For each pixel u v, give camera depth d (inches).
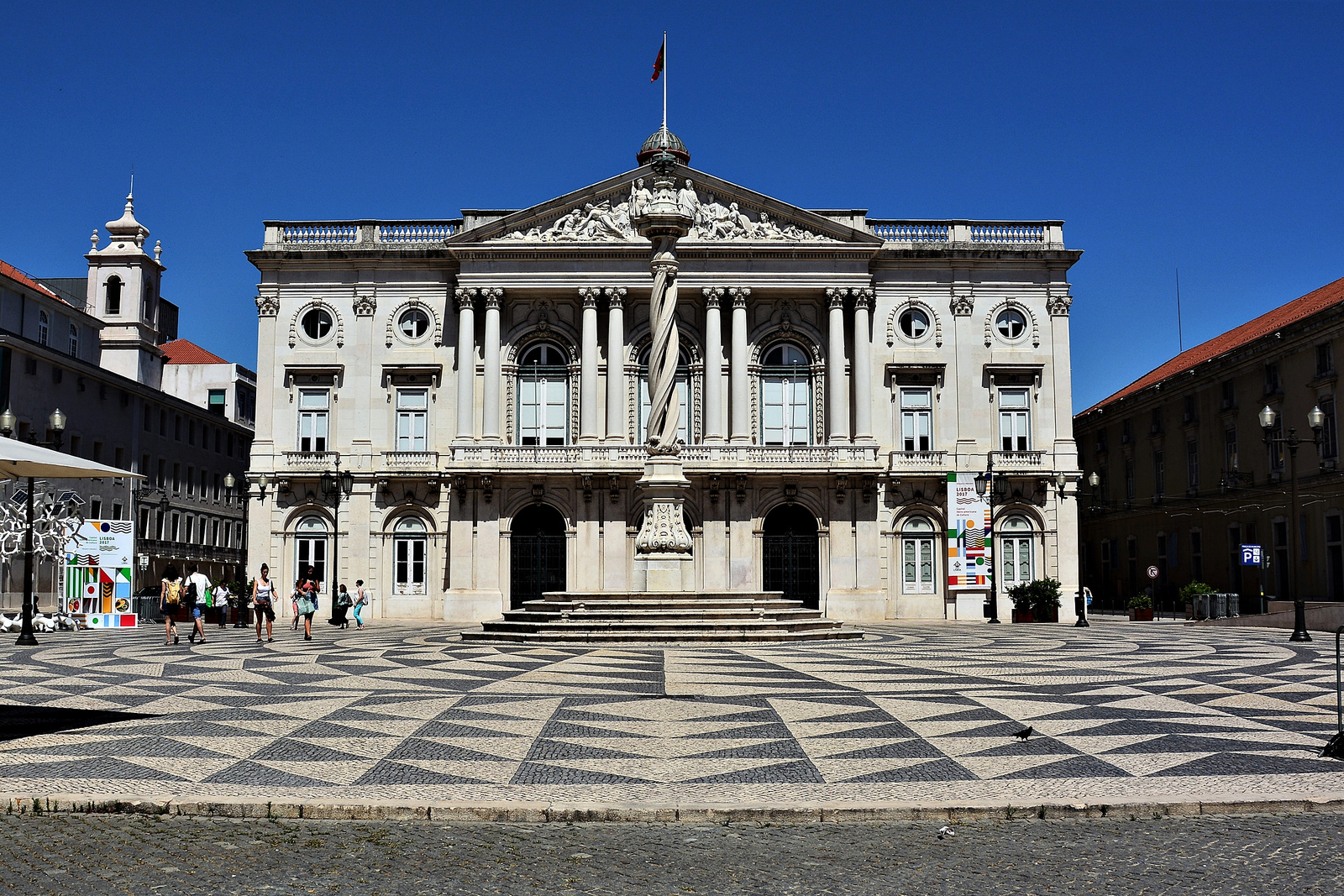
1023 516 2112.5
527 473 2031.3
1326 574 2003.0
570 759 506.9
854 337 2096.5
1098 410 3041.3
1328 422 2007.9
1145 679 828.6
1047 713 649.6
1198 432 2511.1
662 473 1330.0
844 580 2054.6
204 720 615.5
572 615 1250.6
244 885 332.2
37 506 1770.4
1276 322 2463.1
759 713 644.7
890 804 421.7
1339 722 525.0
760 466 2044.8
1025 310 2146.9
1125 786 454.6
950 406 2119.8
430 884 334.0
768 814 412.8
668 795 435.8
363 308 2127.2
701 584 2047.2
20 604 2124.8
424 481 2094.0
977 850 372.2
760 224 2096.5
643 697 711.1
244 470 3427.7
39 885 329.4
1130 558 2881.4
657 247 1357.0
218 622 1819.6
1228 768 492.4
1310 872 344.2
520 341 2121.1
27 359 2251.5
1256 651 1131.3
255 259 2122.3
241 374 3412.9
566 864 355.3
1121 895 323.3
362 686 773.3
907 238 2171.5
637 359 2124.8
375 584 2079.2
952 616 2055.9
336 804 417.1
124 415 2645.2
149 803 420.2
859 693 738.2
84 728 584.7
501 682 797.2
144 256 2893.7
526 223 2085.4
